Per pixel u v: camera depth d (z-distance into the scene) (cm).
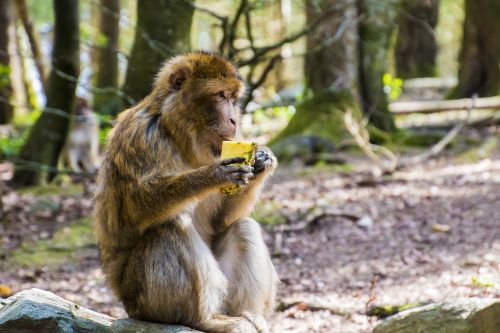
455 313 679
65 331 621
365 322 852
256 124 2270
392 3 1970
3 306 667
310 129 1864
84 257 1192
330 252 1159
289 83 3284
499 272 975
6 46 2464
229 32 1340
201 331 634
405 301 884
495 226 1215
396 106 2277
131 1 3278
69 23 1579
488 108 2194
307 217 1318
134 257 645
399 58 3519
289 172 1698
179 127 651
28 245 1245
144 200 624
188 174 619
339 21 1848
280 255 1152
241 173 612
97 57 2522
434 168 1694
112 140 665
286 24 2891
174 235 632
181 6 1360
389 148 1875
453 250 1105
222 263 693
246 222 696
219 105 659
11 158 1684
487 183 1527
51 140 1677
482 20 2402
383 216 1332
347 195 1488
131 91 1430
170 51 1309
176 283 626
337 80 1889
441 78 3394
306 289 993
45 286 1062
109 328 634
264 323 661
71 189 1648
